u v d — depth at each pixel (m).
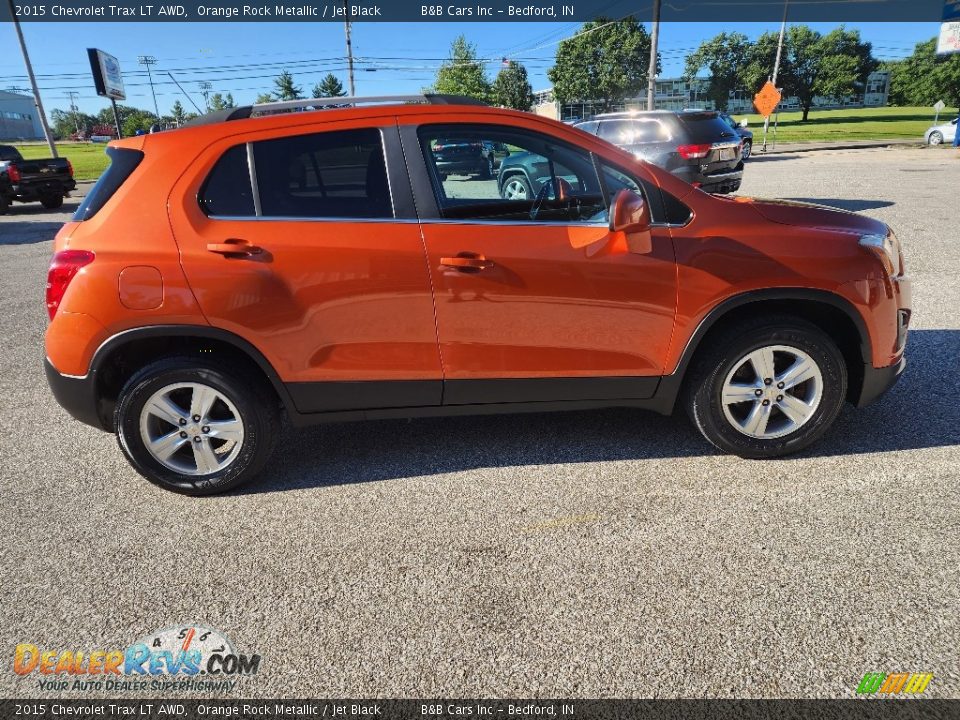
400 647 2.10
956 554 2.41
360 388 2.95
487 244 2.78
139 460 2.96
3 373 4.87
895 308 3.02
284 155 2.78
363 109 2.83
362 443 3.53
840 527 2.60
